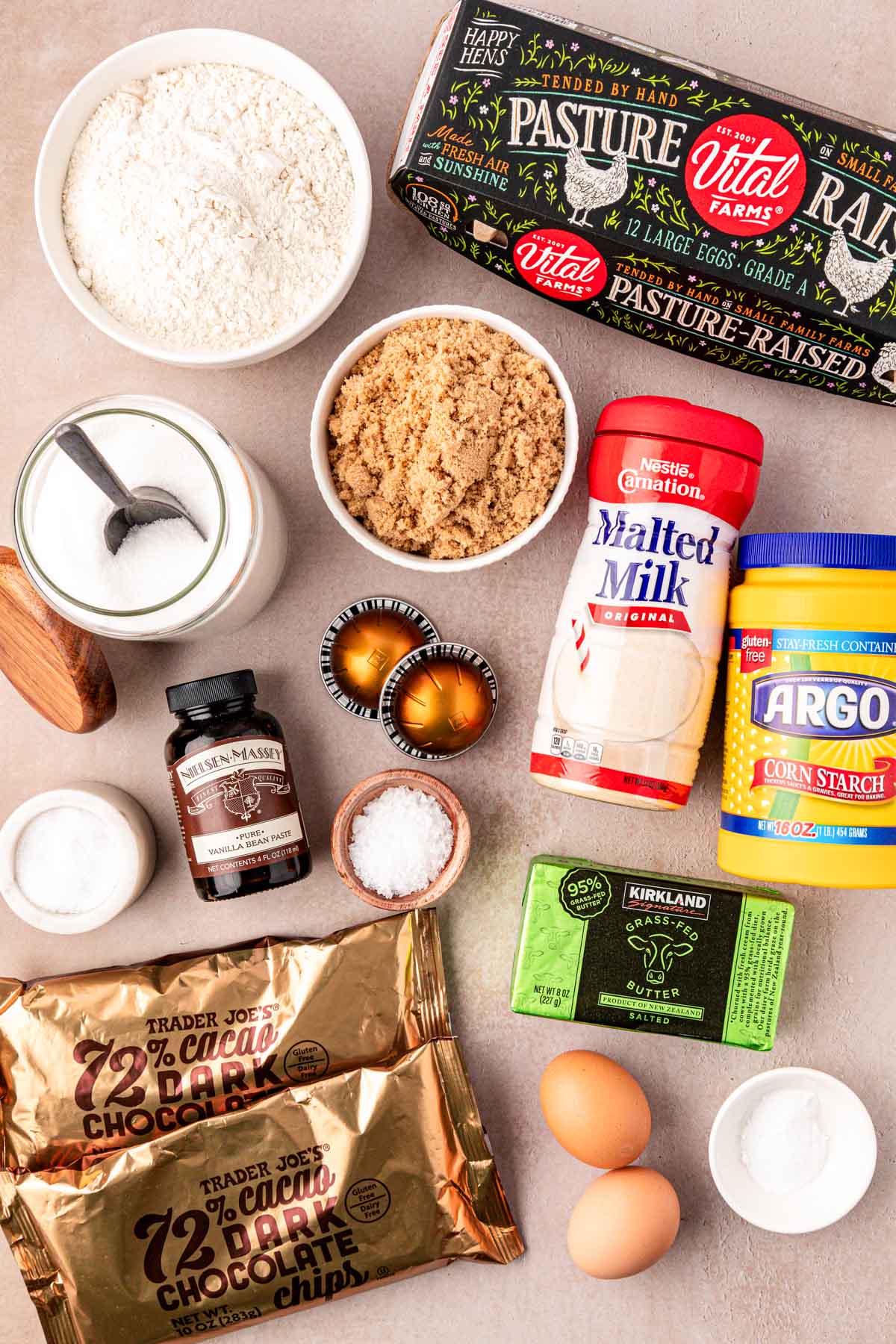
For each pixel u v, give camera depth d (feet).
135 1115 2.25
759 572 2.12
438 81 2.06
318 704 2.36
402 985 2.29
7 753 2.36
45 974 2.36
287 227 2.15
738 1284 2.36
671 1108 2.36
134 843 2.26
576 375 2.33
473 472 2.09
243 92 2.16
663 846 2.36
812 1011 2.36
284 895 2.36
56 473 2.16
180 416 2.13
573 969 2.22
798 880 2.07
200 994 2.28
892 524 2.33
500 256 2.19
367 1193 2.23
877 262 2.07
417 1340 2.34
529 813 2.36
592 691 2.09
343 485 2.17
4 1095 2.26
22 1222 2.21
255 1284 2.22
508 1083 2.36
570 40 2.07
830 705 2.05
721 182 2.06
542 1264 2.35
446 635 2.36
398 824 2.22
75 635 2.21
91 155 2.15
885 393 2.24
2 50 2.31
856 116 2.31
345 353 2.12
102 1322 2.19
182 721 2.21
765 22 2.31
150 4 2.31
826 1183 2.27
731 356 2.26
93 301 2.16
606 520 2.10
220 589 2.11
